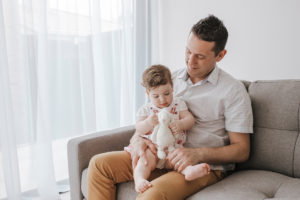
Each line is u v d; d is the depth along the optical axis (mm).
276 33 1729
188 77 1250
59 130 1753
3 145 1400
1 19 1336
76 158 1163
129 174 1074
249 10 1833
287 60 1707
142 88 2305
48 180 1591
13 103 1456
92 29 1877
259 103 1158
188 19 2207
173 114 1113
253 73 1879
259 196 866
